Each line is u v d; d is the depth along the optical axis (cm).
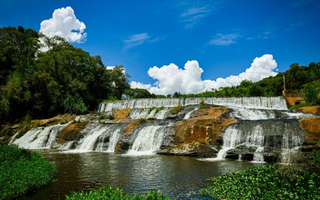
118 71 7838
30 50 6144
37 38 7088
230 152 1781
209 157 1861
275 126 1844
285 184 791
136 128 2562
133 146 2381
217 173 1261
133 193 921
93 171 1346
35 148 2805
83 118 4059
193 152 1923
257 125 1922
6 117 4131
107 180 1133
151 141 2323
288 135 1747
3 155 1187
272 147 1719
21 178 948
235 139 1959
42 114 4650
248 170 1053
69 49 6650
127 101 4803
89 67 5878
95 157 1933
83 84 5331
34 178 999
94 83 6012
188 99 4134
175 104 4222
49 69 5125
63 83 5175
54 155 2084
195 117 2738
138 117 3734
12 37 6234
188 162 1633
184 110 3353
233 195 811
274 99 3456
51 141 3027
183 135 2194
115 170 1372
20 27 7250
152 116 3603
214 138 2044
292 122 1816
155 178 1166
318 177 761
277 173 879
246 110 2838
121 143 2433
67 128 3053
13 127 3812
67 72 5400
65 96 4856
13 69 5428
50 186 1024
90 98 5384
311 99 3069
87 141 2711
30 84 4606
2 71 5188
